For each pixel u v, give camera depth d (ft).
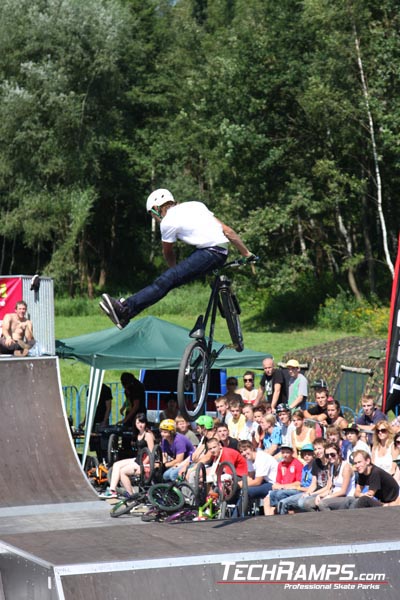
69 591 23.77
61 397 51.19
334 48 114.11
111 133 168.86
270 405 48.85
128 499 41.73
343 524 29.84
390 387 45.44
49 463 47.26
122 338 55.98
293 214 128.77
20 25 157.48
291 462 40.14
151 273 202.49
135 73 191.62
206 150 139.95
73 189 159.43
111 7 159.53
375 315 120.88
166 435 45.01
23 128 154.81
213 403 62.95
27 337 54.60
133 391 53.52
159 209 23.65
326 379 60.54
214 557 25.34
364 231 128.67
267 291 138.31
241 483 39.14
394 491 36.58
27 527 39.58
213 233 22.68
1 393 50.03
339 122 115.85
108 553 25.96
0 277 57.11
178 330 57.62
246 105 125.08
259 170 126.31
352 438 40.04
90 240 199.00
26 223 157.79
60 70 153.69
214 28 211.00
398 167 117.60
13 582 26.86
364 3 115.24
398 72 111.14
